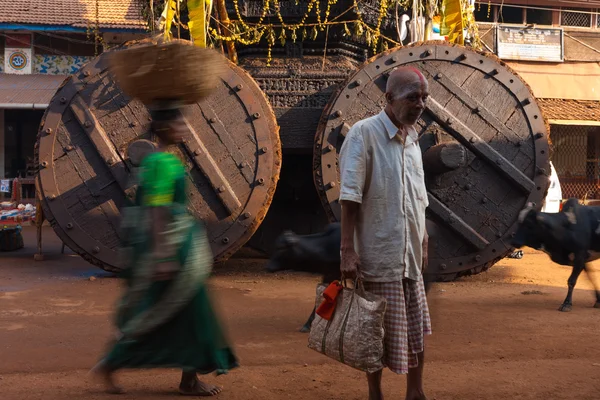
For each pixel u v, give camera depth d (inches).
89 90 364.2
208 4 402.9
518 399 183.3
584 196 957.8
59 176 359.9
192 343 162.1
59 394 183.8
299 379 201.5
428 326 172.1
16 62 899.4
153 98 165.0
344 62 435.8
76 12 906.1
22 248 548.4
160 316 157.5
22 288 353.7
